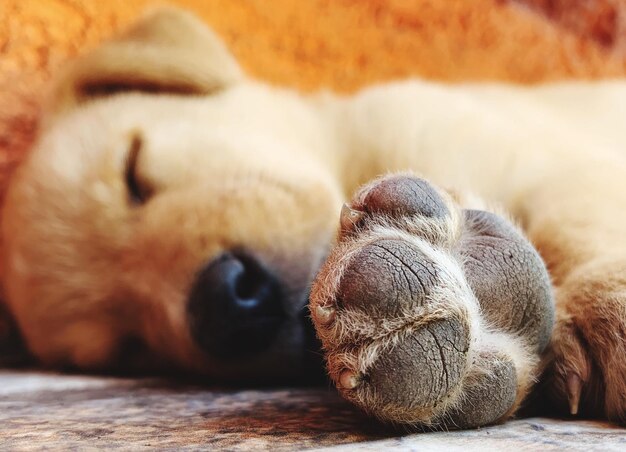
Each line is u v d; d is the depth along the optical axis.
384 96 0.34
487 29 0.60
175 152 0.28
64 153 0.30
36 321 0.30
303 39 0.52
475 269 0.17
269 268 0.24
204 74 0.34
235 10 0.50
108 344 0.28
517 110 0.39
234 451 0.16
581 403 0.19
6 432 0.18
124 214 0.28
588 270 0.20
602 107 0.43
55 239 0.29
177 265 0.25
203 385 0.26
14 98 0.38
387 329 0.16
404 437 0.17
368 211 0.18
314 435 0.17
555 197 0.26
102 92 0.35
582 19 0.67
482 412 0.17
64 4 0.41
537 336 0.18
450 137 0.31
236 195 0.25
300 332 0.25
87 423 0.18
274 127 0.33
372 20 0.56
